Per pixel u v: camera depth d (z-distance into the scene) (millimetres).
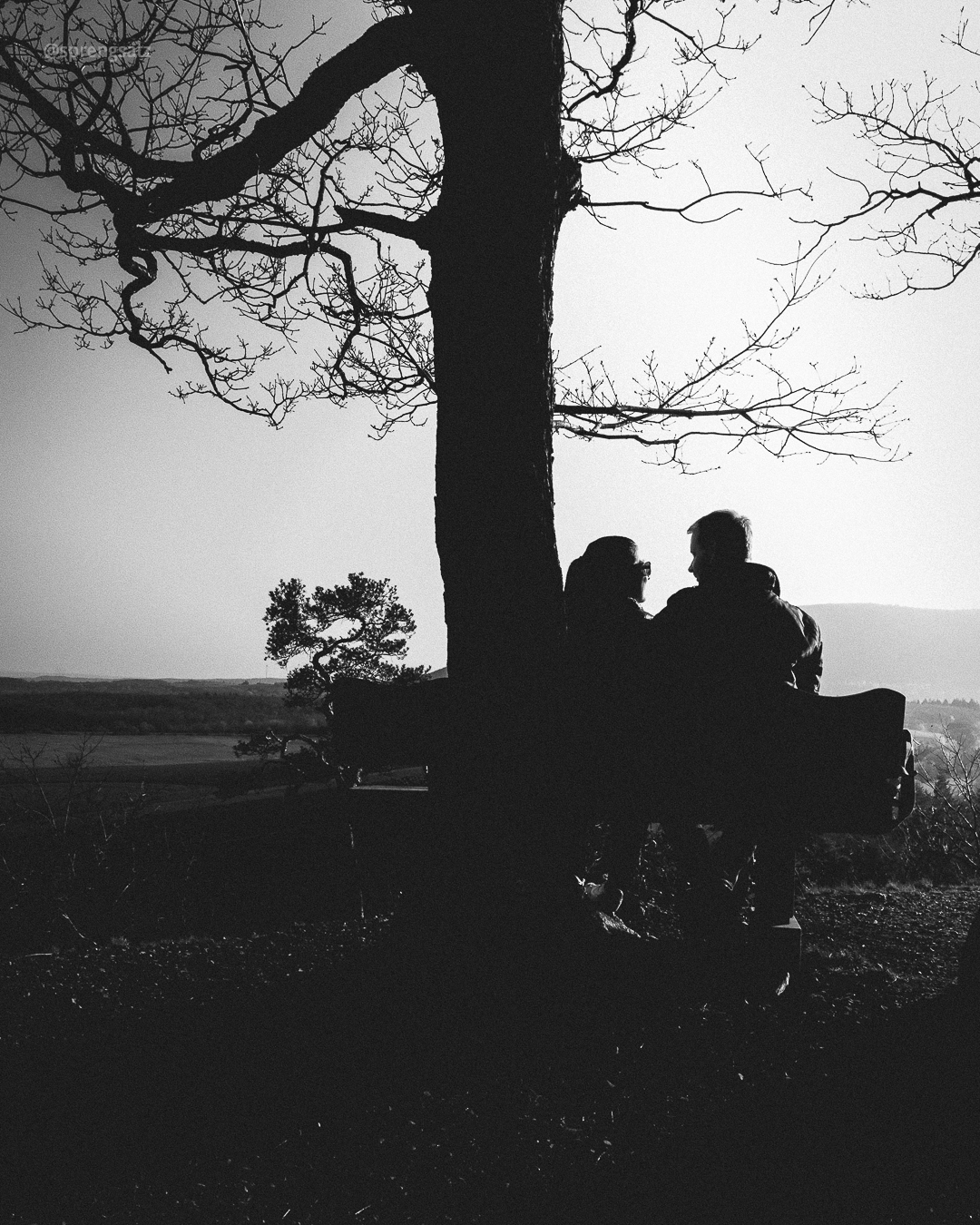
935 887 8211
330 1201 2525
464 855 3836
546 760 3861
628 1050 3393
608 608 4266
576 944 3756
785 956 3912
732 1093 3100
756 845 4227
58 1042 3512
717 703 3826
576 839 3943
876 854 8688
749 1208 2496
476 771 3854
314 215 4465
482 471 3859
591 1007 3658
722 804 3883
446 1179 2623
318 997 3855
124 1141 2816
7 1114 2953
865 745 3684
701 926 4102
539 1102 3033
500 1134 2844
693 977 3826
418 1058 3326
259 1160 2715
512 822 3824
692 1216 2467
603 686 3939
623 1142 2814
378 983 3818
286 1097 3070
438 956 3764
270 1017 3691
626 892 4414
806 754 3746
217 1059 3344
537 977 3684
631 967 3764
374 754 4340
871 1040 3498
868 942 5402
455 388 3914
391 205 5406
